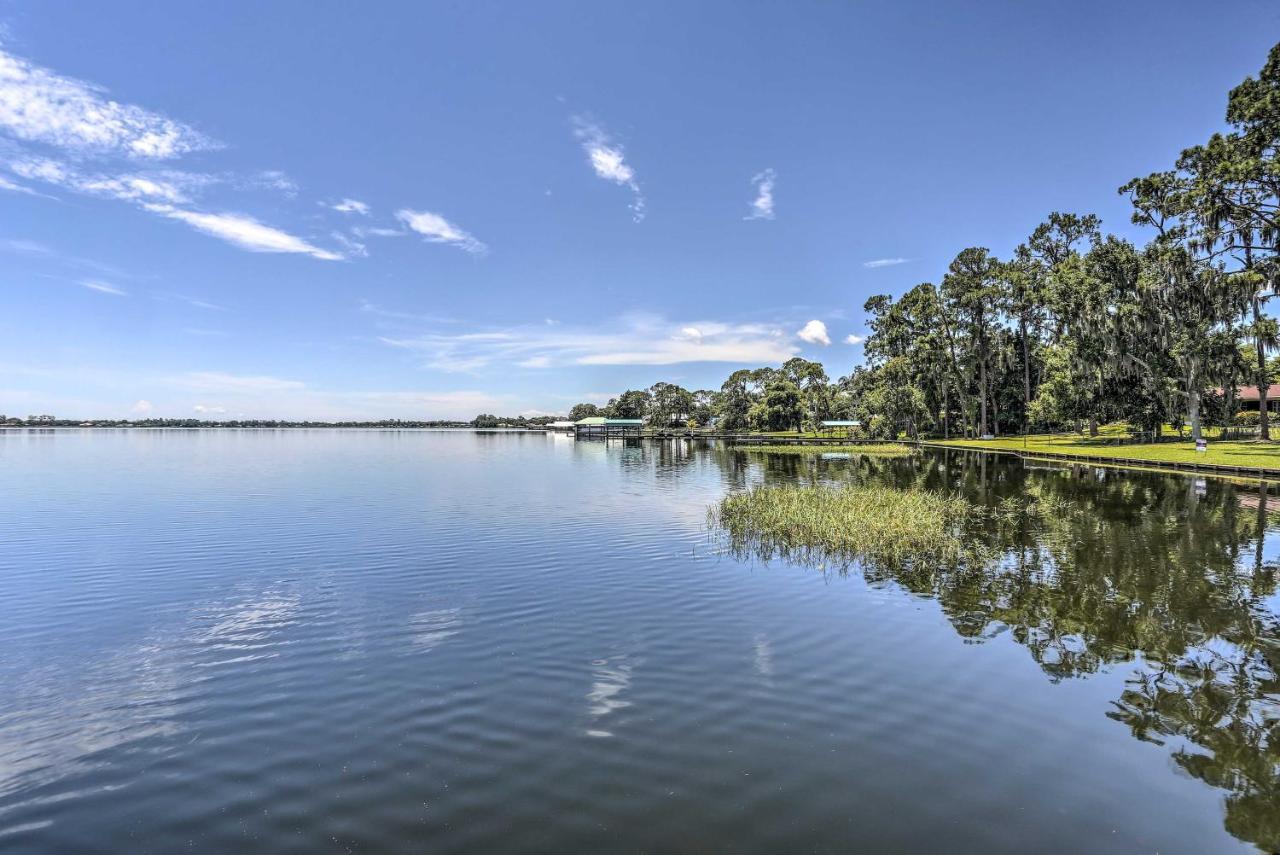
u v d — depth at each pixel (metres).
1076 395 51.94
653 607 11.05
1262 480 28.28
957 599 11.31
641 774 5.87
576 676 8.16
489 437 136.75
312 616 10.78
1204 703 7.26
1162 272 40.66
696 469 42.72
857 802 5.41
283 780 5.86
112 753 6.39
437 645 9.34
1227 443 42.44
